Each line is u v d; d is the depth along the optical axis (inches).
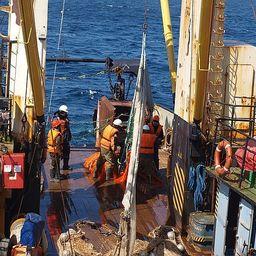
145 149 582.2
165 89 1430.9
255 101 509.0
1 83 522.9
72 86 1374.3
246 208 390.0
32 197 477.1
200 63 449.1
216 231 434.3
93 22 3056.1
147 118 606.9
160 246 414.0
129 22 3161.9
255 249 380.5
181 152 500.1
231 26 3051.2
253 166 395.9
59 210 526.6
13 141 462.6
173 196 519.5
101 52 2015.3
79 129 932.0
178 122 512.4
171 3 4872.0
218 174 422.6
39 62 440.8
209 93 492.1
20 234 398.6
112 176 598.2
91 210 529.7
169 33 627.8
